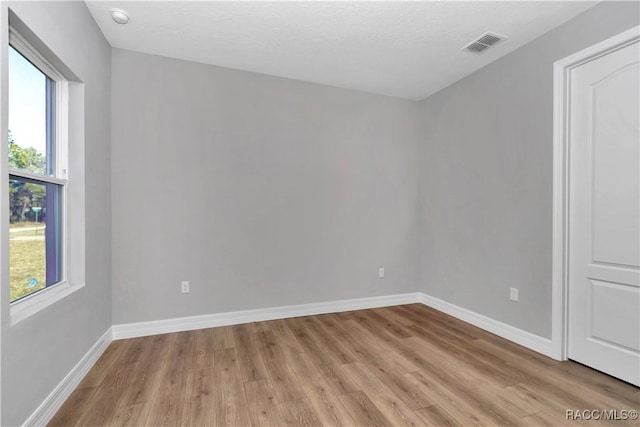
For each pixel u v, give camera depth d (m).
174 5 2.15
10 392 1.34
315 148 3.44
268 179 3.24
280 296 3.29
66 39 1.84
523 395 1.90
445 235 3.53
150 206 2.82
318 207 3.45
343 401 1.83
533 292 2.55
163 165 2.86
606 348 2.13
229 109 3.08
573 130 2.32
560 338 2.35
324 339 2.74
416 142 3.93
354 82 3.42
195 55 2.85
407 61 2.94
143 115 2.79
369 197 3.70
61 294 1.84
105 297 2.53
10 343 1.34
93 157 2.28
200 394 1.90
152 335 2.81
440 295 3.60
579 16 2.22
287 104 3.31
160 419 1.67
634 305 1.99
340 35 2.53
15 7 1.35
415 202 3.93
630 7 1.94
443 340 2.73
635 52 1.96
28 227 1.67
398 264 3.84
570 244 2.34
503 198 2.82
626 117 2.01
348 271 3.60
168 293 2.88
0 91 1.28
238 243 3.12
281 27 2.41
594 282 2.21
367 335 2.84
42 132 1.83
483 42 2.61
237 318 3.12
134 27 2.41
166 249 2.88
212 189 3.02
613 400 1.85
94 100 2.29
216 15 2.26
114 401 1.82
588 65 2.22
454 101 3.41
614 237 2.09
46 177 1.79
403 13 2.24
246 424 1.64
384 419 1.68
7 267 1.33
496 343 2.67
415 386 1.99
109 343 2.61
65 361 1.83
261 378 2.08
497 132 2.88
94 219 2.29
